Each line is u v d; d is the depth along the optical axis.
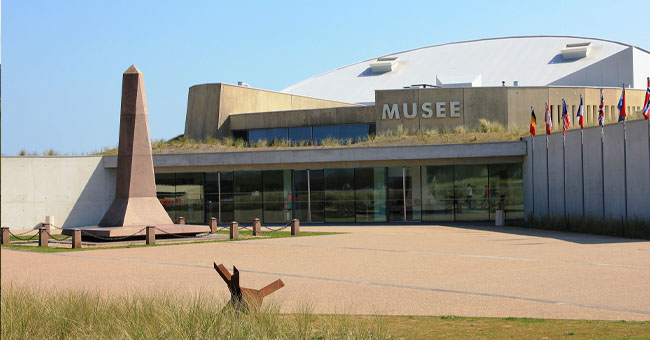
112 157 43.34
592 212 31.73
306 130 49.44
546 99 48.16
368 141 45.34
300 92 77.69
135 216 29.53
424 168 41.25
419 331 10.00
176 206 44.03
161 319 9.54
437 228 34.50
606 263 17.53
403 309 11.96
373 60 91.44
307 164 42.44
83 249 24.42
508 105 47.56
